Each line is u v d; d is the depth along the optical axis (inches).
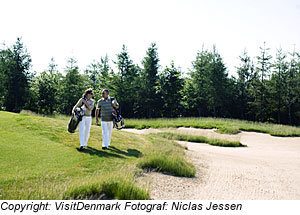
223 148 594.9
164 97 1585.9
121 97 1576.0
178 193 225.5
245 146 651.5
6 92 1462.8
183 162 321.4
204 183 267.3
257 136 827.4
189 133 748.6
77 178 225.8
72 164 264.1
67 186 199.6
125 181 214.2
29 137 341.1
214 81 1656.0
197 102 1744.6
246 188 261.1
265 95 1584.6
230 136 774.5
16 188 192.2
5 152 271.1
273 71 1588.3
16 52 1512.1
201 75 1738.4
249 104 1752.0
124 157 314.7
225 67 1702.8
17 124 393.7
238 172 331.9
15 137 331.3
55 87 1551.4
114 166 271.7
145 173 270.7
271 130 913.5
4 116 441.4
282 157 496.4
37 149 298.8
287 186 281.3
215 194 233.6
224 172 326.3
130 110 1750.7
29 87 1520.7
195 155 424.2
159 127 932.0
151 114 1742.1
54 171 237.3
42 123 414.0
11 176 212.5
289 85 1555.1
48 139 345.7
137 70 1793.8
